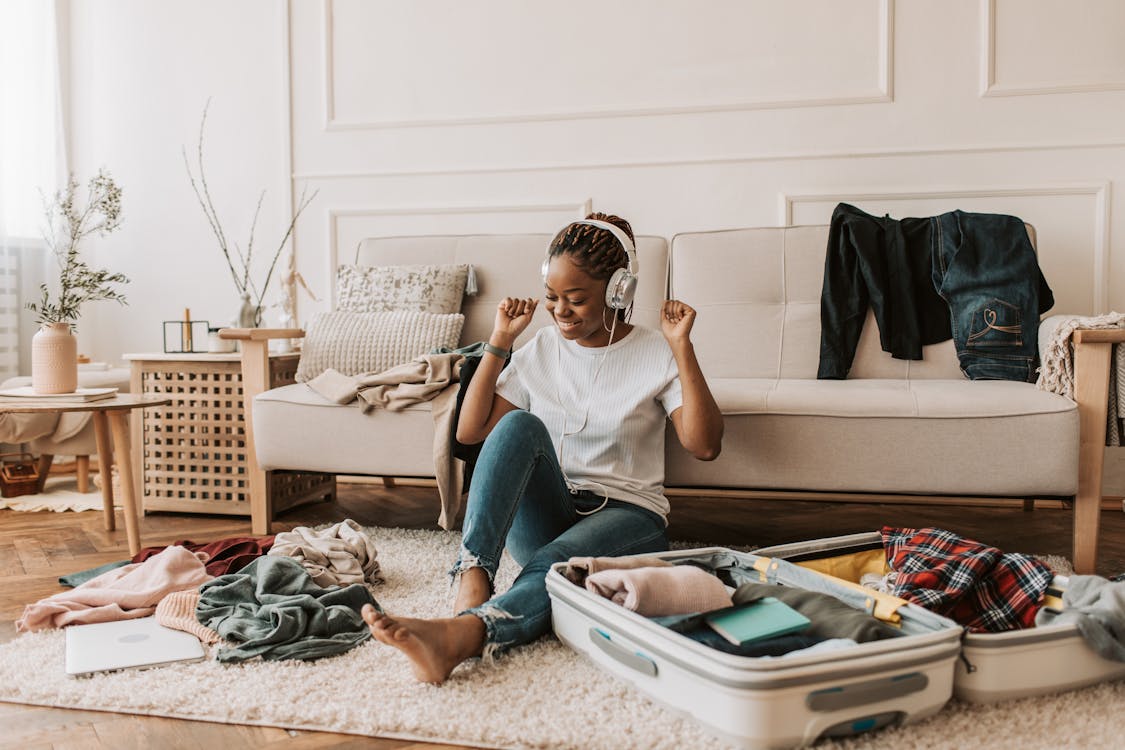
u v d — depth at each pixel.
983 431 1.86
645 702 1.20
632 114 3.10
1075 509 1.89
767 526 2.54
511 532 1.58
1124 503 2.69
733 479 1.97
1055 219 2.83
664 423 1.69
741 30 3.02
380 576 1.84
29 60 3.54
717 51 3.04
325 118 3.37
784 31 2.99
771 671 1.00
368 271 2.67
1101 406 1.86
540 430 1.47
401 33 3.30
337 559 1.77
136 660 1.37
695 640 1.17
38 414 2.83
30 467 2.93
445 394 2.15
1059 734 1.10
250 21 3.45
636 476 1.62
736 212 3.05
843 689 1.03
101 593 1.62
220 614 1.52
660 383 1.61
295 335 2.57
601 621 1.25
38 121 3.56
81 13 3.63
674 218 3.10
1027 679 1.17
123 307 3.64
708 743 1.08
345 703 1.21
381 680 1.29
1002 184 2.86
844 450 1.91
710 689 1.05
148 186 3.60
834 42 2.96
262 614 1.49
